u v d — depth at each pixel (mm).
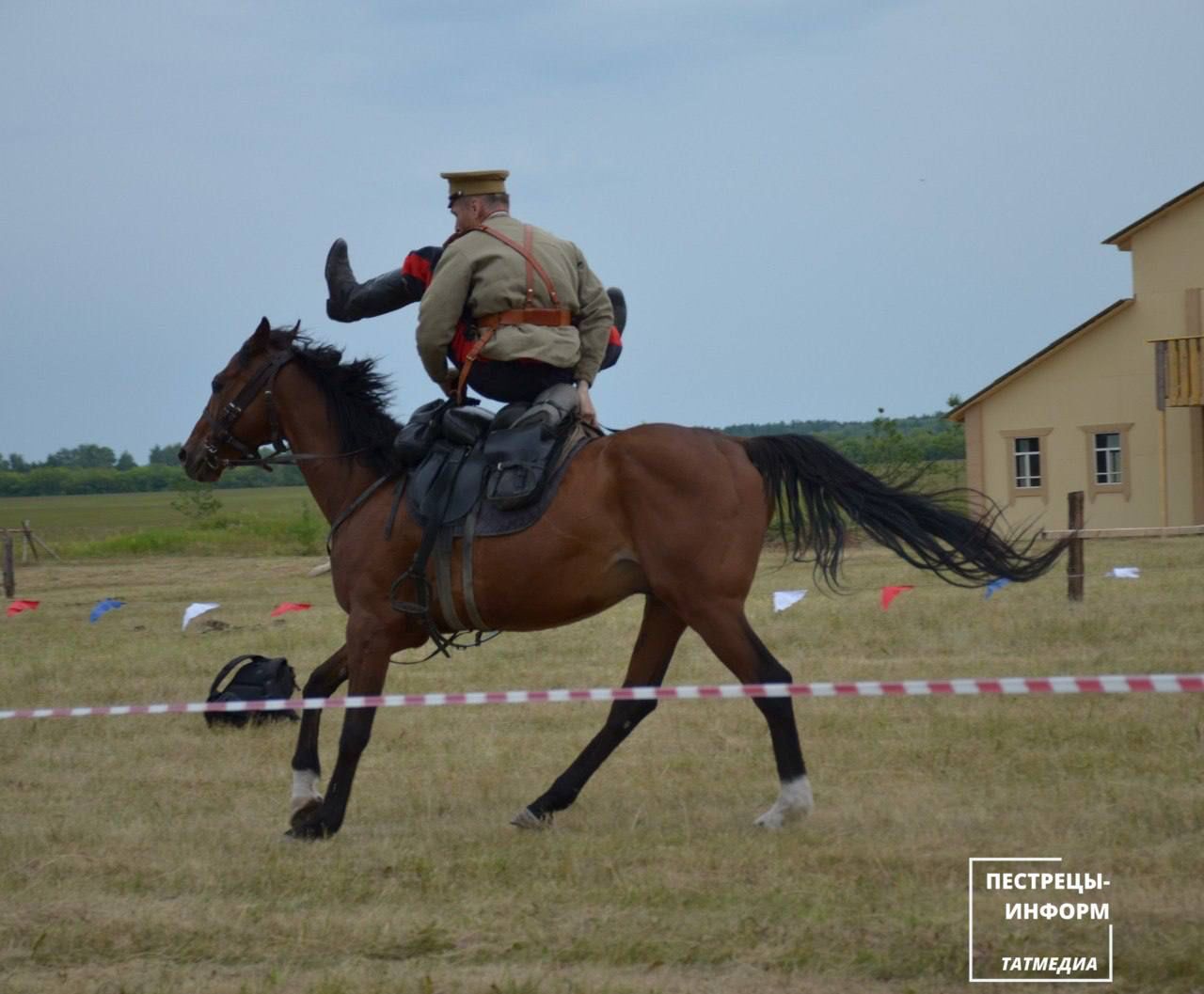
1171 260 34750
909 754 9219
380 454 8344
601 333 8258
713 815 7969
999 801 7910
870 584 20625
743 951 5613
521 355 7859
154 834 7965
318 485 8547
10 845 7699
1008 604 16594
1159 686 5418
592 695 6664
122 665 14914
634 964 5578
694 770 9156
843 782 8602
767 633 14891
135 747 10609
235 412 8727
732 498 7410
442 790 8930
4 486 147000
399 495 7934
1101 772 8492
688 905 6254
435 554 7711
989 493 37562
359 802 8680
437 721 11141
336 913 6336
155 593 25922
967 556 7520
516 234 8000
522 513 7598
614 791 8664
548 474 7617
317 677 8312
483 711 11508
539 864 6980
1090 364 35969
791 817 7543
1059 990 5125
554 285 7980
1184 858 6633
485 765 9594
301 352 8656
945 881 6496
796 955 5520
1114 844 6949
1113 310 35375
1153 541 28156
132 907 6531
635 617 17359
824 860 6906
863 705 10953
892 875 6574
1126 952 5406
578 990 5238
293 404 8625
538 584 7605
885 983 5301
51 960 5883
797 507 7641
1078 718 10047
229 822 8281
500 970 5531
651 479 7422
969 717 10234
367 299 8555
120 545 40594
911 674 12086
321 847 7535
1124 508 35594
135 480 151250
